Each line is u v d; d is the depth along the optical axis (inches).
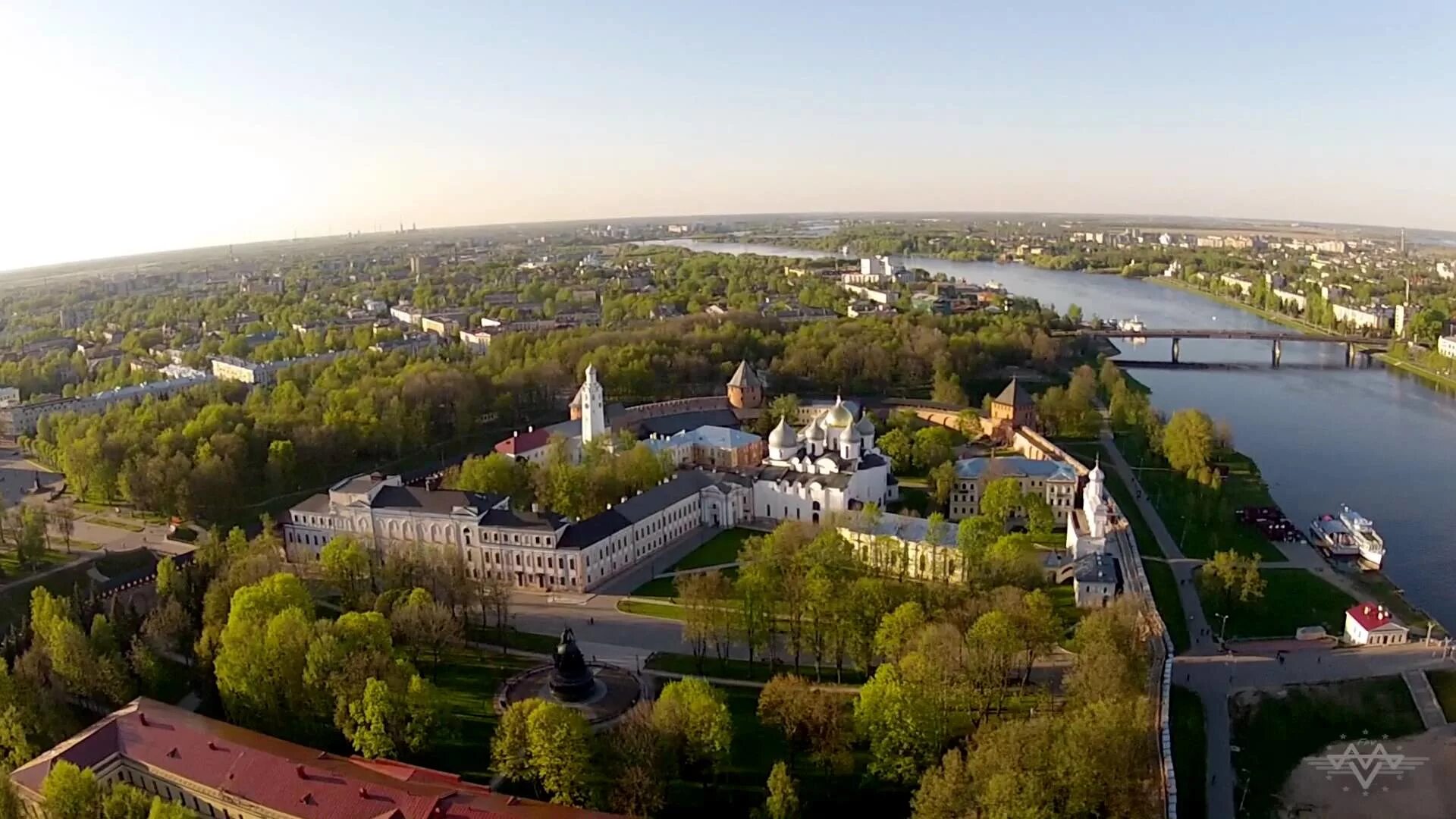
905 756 7623.0
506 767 7509.8
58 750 7386.8
